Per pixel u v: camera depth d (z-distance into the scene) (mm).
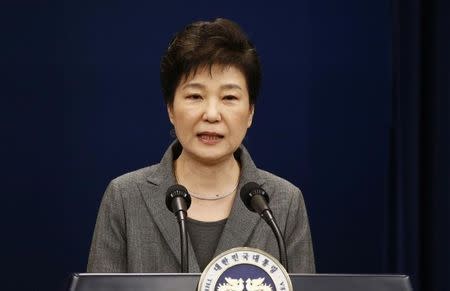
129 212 4727
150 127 8633
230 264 3117
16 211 8523
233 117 4285
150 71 8609
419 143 8133
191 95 4277
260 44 8664
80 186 8609
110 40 8578
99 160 8625
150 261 4609
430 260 8102
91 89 8578
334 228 8766
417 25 8078
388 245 8516
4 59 8461
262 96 8672
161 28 8602
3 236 8500
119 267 4711
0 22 8445
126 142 8633
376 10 8703
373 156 8742
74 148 8586
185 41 4277
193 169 4695
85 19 8555
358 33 8711
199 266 4582
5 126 8477
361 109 8711
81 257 8609
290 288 3100
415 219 8102
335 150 8742
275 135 8695
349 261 8766
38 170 8539
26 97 8500
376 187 8758
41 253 8570
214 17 8633
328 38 8695
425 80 8148
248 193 4051
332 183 8758
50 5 8508
